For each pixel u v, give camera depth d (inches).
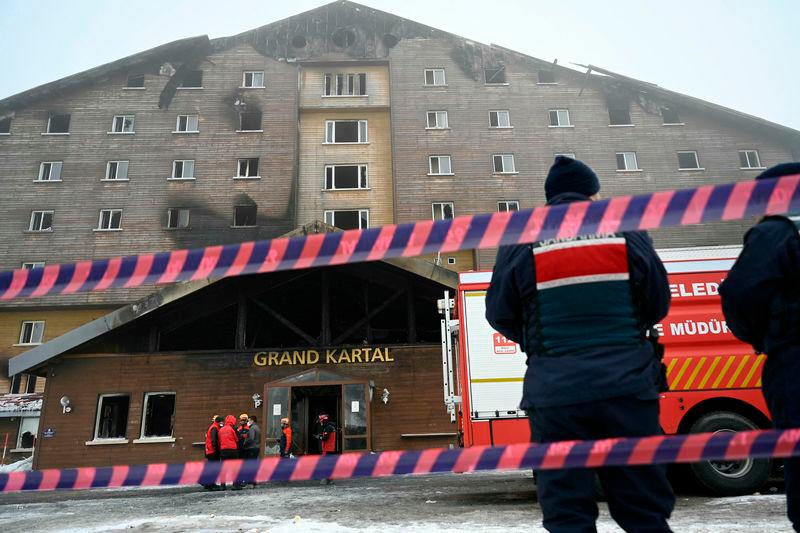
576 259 90.7
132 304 754.2
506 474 561.0
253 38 1462.8
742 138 1416.1
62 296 1231.5
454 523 232.2
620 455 79.5
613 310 88.2
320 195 1344.7
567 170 104.9
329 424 621.9
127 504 396.5
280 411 736.3
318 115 1409.9
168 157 1364.4
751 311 96.7
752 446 78.7
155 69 1430.9
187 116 1397.6
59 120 1418.6
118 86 1418.6
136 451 741.9
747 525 196.2
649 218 86.0
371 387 767.1
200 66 1441.9
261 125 1391.5
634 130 1417.3
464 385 335.3
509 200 1343.5
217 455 524.4
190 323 892.6
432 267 773.3
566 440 85.4
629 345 86.8
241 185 1341.0
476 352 339.0
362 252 91.7
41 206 1321.4
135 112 1397.6
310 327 1047.6
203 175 1348.4
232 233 1307.8
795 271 93.7
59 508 389.1
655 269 92.3
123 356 774.5
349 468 84.4
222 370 777.6
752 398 293.6
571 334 88.1
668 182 1379.2
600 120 1419.8
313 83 1439.5
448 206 1336.1
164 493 505.0
